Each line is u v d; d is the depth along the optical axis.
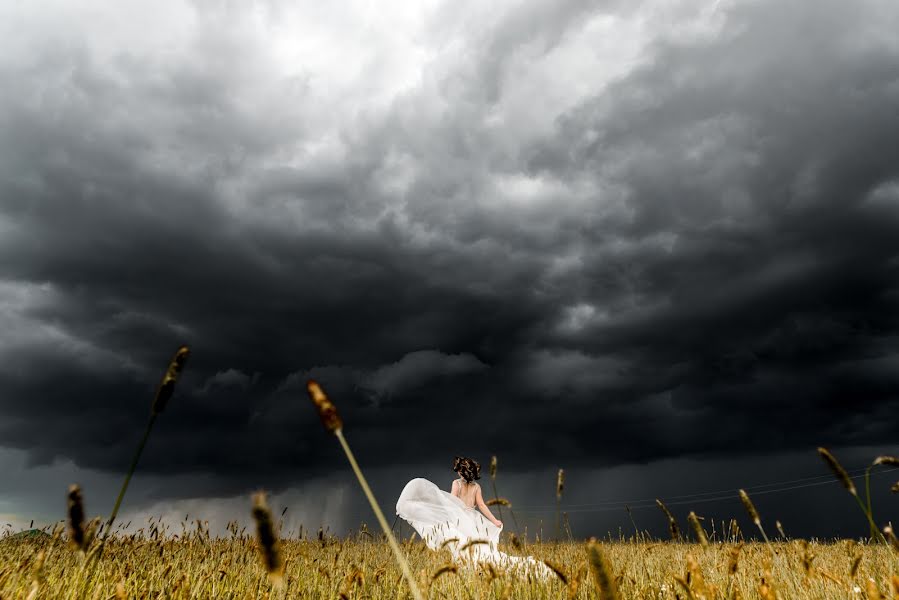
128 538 4.61
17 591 2.98
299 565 4.29
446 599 3.67
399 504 8.74
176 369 1.55
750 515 2.85
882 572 3.29
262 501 1.08
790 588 3.28
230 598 3.69
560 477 4.25
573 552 4.23
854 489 2.29
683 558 4.37
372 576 4.09
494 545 5.02
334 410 1.46
